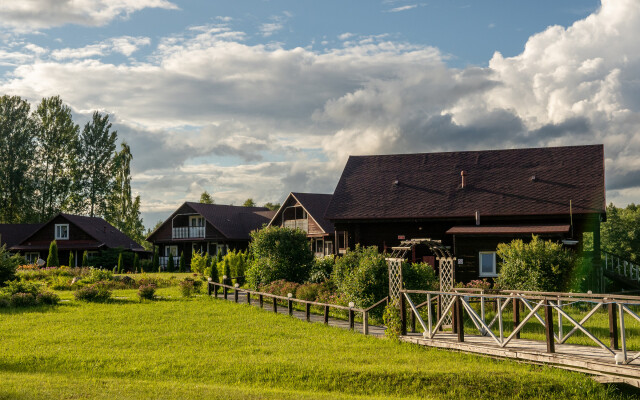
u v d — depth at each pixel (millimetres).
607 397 11914
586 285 27297
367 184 36312
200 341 17031
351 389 12828
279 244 28781
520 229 28062
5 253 32562
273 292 26469
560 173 32781
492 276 28531
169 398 11406
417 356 14867
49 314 21953
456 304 15500
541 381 12438
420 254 32750
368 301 20953
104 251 54094
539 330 18125
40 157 73312
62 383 12438
